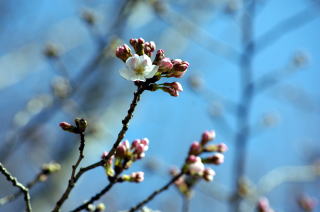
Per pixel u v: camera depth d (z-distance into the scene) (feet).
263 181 24.53
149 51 10.98
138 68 10.14
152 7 28.50
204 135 13.25
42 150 26.84
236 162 25.55
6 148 20.70
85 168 10.18
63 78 24.50
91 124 25.40
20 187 10.32
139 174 11.10
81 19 24.67
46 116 23.12
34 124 22.39
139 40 10.87
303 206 26.58
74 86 24.36
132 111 9.95
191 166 12.16
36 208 22.52
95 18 24.80
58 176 24.02
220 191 24.26
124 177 11.05
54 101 23.63
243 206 23.32
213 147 13.15
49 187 23.49
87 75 24.14
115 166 11.12
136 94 10.07
